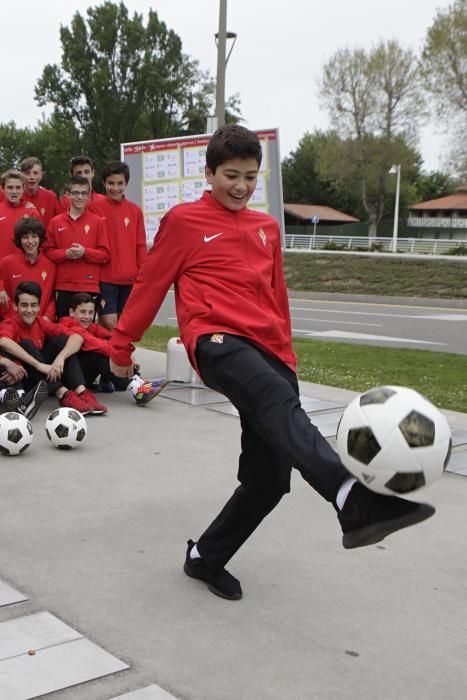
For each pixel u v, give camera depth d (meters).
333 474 2.15
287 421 2.29
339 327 13.92
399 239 40.59
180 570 3.18
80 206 6.79
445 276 21.81
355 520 2.07
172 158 7.89
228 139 2.62
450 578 3.22
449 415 6.26
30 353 5.95
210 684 2.35
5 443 4.70
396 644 2.66
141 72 55.38
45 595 2.90
